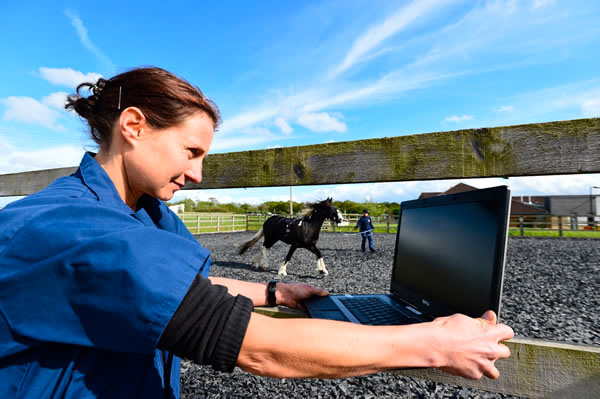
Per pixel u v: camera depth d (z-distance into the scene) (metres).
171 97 0.55
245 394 2.24
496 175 0.92
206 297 0.45
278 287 0.96
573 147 0.83
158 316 0.40
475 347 0.50
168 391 0.66
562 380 0.68
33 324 0.41
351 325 0.50
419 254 1.04
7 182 2.28
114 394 0.48
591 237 15.27
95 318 0.41
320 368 0.45
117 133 0.59
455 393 2.31
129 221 0.49
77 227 0.44
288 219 6.47
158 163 0.57
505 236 0.65
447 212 0.91
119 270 0.40
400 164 1.04
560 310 4.32
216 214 18.98
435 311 0.87
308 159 1.19
